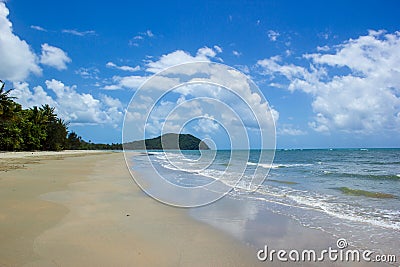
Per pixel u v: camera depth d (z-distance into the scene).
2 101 38.41
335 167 27.45
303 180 16.75
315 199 10.73
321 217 8.11
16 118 41.12
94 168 22.19
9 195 9.78
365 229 7.02
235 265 4.96
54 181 13.63
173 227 6.93
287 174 20.34
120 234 6.18
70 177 15.60
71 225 6.63
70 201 9.16
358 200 10.53
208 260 5.12
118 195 10.71
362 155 55.56
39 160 29.97
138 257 5.06
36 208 8.03
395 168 26.14
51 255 4.93
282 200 10.48
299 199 10.69
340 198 10.93
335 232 6.80
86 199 9.66
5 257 4.79
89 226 6.63
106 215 7.71
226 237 6.33
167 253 5.32
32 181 13.36
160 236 6.22
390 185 14.67
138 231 6.47
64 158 35.72
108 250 5.28
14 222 6.68
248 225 7.28
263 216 8.17
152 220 7.47
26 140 51.31
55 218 7.12
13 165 22.39
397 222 7.61
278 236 6.47
